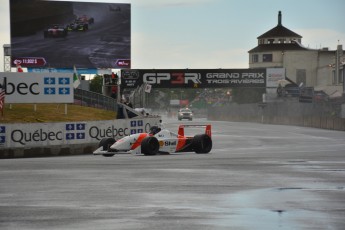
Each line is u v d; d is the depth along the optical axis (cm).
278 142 3797
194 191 1346
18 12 5953
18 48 5975
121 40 6178
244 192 1329
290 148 3152
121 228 936
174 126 6353
